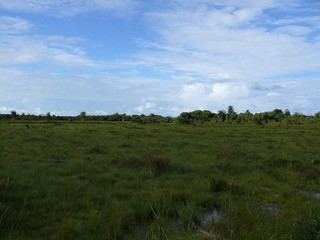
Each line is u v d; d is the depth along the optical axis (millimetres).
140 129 38219
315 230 5438
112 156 16641
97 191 9547
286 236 5664
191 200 8406
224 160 15391
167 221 6664
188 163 14648
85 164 14031
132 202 8133
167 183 10633
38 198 8734
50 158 15805
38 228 6883
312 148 21109
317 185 11148
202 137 28375
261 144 23391
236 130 37688
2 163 14047
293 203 8805
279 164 14320
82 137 27125
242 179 11578
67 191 9453
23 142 22328
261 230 6059
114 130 35656
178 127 42875
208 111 74625
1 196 8445
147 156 15250
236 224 6527
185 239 5480
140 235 6477
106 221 7020
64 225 6801
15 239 5996
